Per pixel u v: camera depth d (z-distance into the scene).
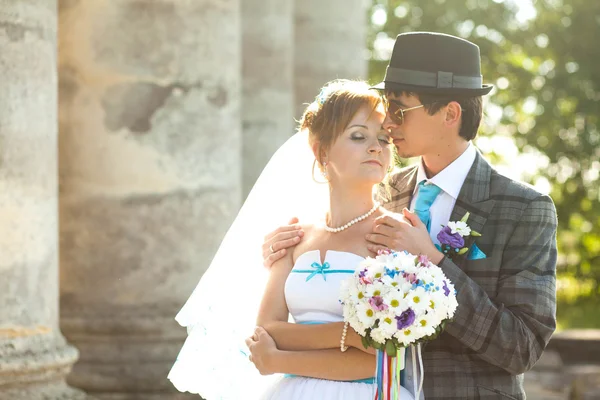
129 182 8.09
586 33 22.61
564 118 22.61
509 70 22.92
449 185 4.53
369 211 4.45
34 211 5.62
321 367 4.25
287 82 13.38
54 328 5.85
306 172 4.88
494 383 4.35
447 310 3.96
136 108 8.09
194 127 8.26
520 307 4.25
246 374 4.88
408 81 4.41
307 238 4.55
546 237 4.36
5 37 5.44
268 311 4.47
